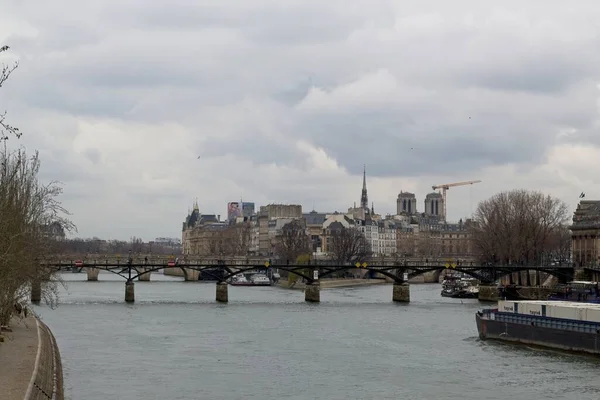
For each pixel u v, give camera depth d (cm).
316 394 8981
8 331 10875
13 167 11206
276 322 15700
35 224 11231
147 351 11781
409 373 10212
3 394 6638
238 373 10138
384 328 14812
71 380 9538
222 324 15238
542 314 12681
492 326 13225
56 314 16788
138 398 8644
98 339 12950
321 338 13338
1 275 8575
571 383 9588
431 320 16262
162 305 19362
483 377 9956
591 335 11438
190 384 9412
